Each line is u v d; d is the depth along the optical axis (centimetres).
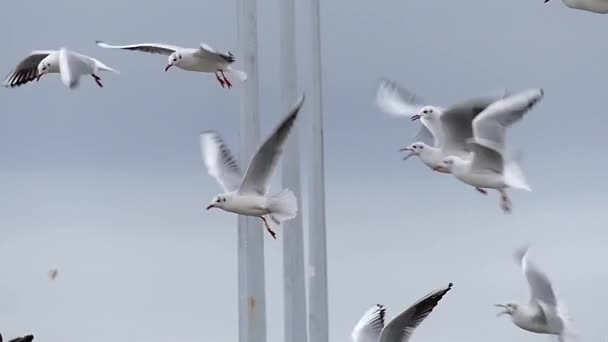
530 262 2942
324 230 3838
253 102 3691
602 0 2953
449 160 2994
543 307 2889
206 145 2792
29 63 3200
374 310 2636
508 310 2916
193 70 3016
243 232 3700
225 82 3027
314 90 3859
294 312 3762
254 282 3697
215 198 2739
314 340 3812
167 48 3067
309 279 3825
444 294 2545
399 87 3159
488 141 2942
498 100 2970
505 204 2966
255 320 3700
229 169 2789
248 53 3709
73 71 3033
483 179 2970
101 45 3086
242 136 3694
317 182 3841
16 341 2830
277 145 2708
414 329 2545
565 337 2894
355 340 2622
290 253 3762
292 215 2736
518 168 2961
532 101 2956
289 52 3762
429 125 3066
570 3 2969
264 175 2725
